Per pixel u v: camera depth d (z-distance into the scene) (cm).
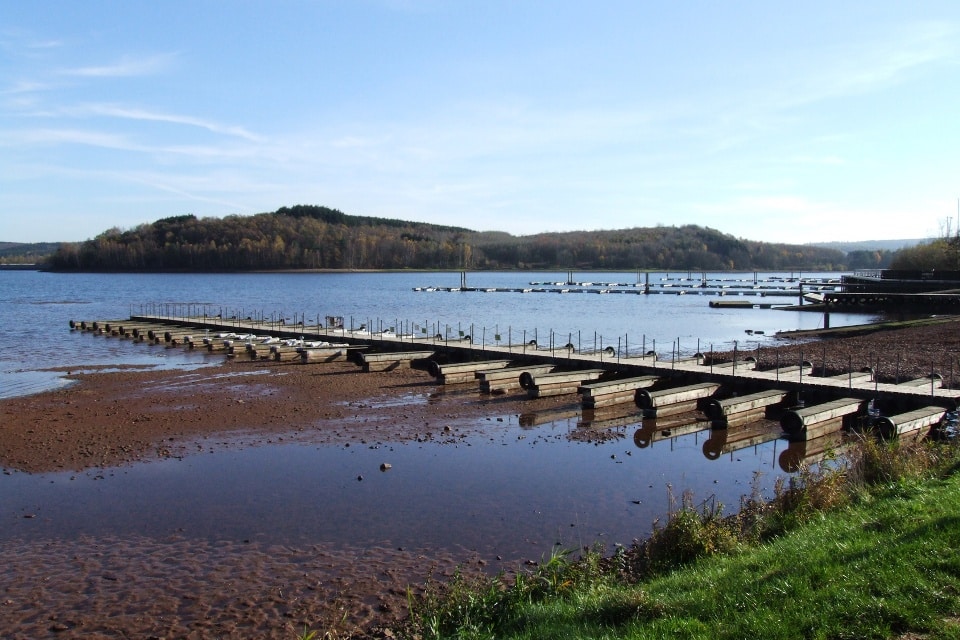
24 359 4062
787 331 5725
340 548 1338
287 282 16125
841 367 3247
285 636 1026
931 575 816
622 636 780
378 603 1122
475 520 1478
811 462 1939
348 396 2834
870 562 872
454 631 905
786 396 2589
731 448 2102
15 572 1235
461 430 2267
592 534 1398
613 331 6088
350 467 1842
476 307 9081
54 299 10069
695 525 1126
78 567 1257
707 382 2795
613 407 2659
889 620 740
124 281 15912
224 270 19488
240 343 4491
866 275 12081
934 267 9944
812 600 796
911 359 3484
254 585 1187
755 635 742
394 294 12038
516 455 1978
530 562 1267
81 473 1783
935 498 1096
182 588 1177
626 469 1861
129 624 1062
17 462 1867
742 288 13025
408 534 1404
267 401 2703
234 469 1819
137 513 1515
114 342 4938
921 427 2036
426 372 3503
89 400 2709
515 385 3017
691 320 7169
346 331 4900
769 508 1295
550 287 14062
